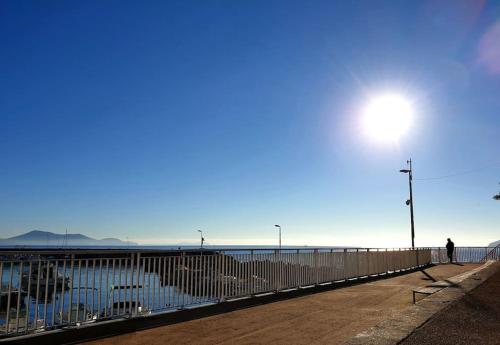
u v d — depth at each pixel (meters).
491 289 12.19
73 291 7.18
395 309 9.98
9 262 6.46
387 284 15.83
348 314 9.30
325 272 14.71
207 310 9.52
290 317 8.93
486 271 18.27
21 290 6.60
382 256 19.66
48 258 6.97
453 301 9.84
